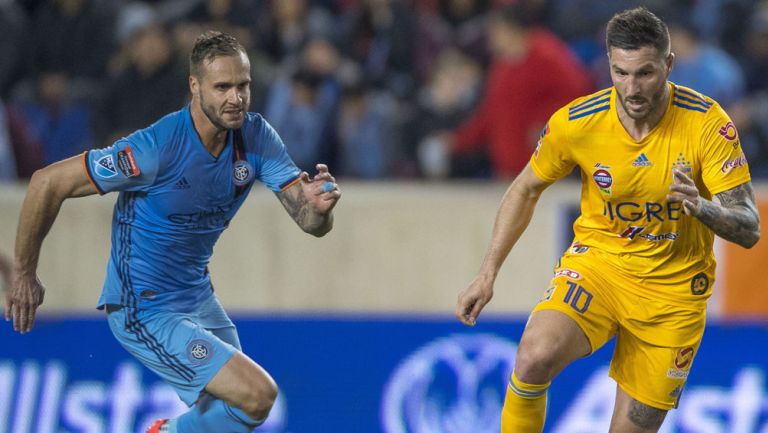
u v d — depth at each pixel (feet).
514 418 58.23
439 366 88.38
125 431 88.63
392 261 93.35
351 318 89.20
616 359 60.64
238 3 117.08
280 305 93.40
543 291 91.61
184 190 58.95
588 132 56.85
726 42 118.62
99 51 117.91
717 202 55.72
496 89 102.68
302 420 88.58
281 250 93.50
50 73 118.32
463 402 87.97
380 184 100.12
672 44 109.50
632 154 56.18
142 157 58.18
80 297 93.25
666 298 58.39
